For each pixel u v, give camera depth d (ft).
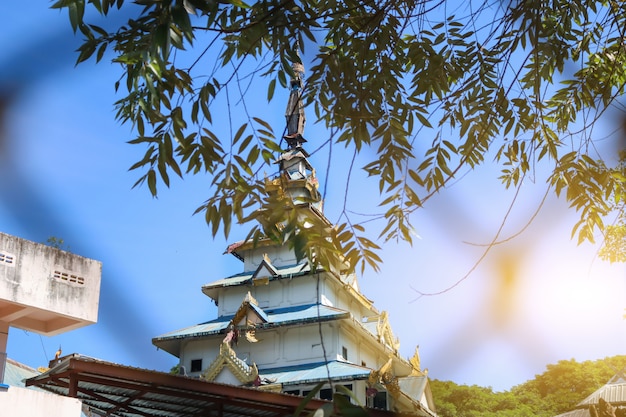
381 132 29.07
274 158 25.84
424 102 30.53
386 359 126.72
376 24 28.25
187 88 24.99
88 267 70.44
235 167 25.54
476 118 31.86
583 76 34.94
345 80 28.48
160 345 120.78
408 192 26.35
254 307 114.32
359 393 101.35
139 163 25.12
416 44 31.27
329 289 122.21
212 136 25.12
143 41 23.03
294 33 26.22
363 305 133.28
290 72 26.55
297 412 15.55
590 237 32.19
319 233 25.84
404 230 27.14
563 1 32.83
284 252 126.72
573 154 31.14
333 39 30.07
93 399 68.23
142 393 62.64
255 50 27.43
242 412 66.90
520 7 25.82
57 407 56.59
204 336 116.26
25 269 64.69
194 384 58.85
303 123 129.59
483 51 31.19
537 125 31.58
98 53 24.02
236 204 25.39
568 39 33.27
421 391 102.68
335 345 110.83
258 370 112.78
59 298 66.69
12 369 84.28
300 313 114.93
